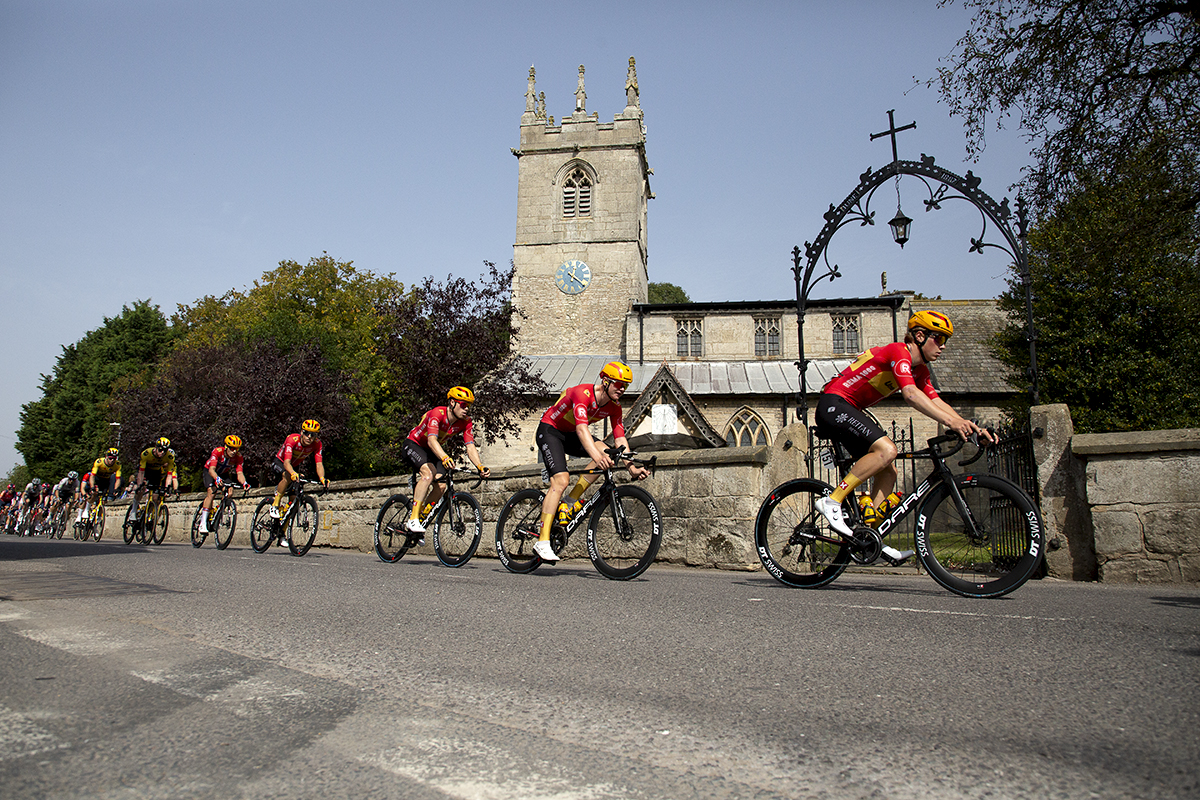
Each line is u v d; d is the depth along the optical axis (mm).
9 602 4711
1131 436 6680
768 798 1699
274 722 2254
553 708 2408
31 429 58062
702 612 4340
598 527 6770
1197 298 19547
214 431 27688
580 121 41094
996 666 2906
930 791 1731
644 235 44781
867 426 5395
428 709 2395
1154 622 3871
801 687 2641
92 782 1789
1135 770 1831
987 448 5023
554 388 34562
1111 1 13250
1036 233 21297
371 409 41219
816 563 5816
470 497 7930
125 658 3102
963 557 5152
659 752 2008
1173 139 13180
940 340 5230
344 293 45875
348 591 5418
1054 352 21141
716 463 8484
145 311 56844
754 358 37094
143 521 15508
